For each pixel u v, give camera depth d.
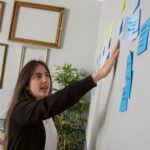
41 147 1.45
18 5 3.42
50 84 1.56
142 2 0.94
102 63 1.99
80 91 1.30
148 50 0.78
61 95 1.26
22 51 3.36
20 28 3.40
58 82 3.08
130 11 1.14
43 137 1.47
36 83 1.47
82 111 3.01
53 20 3.40
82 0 3.42
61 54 3.35
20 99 1.44
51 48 3.37
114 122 1.19
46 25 3.39
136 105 0.84
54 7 3.38
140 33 0.90
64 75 3.06
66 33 3.38
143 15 0.91
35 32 3.39
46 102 1.26
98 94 1.95
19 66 3.35
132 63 0.98
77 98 1.30
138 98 0.83
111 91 1.37
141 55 0.86
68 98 1.27
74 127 3.08
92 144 1.88
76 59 3.33
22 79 1.48
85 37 3.36
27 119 1.28
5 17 3.41
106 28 2.17
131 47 1.04
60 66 3.32
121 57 1.23
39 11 3.41
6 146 1.43
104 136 1.40
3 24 3.40
